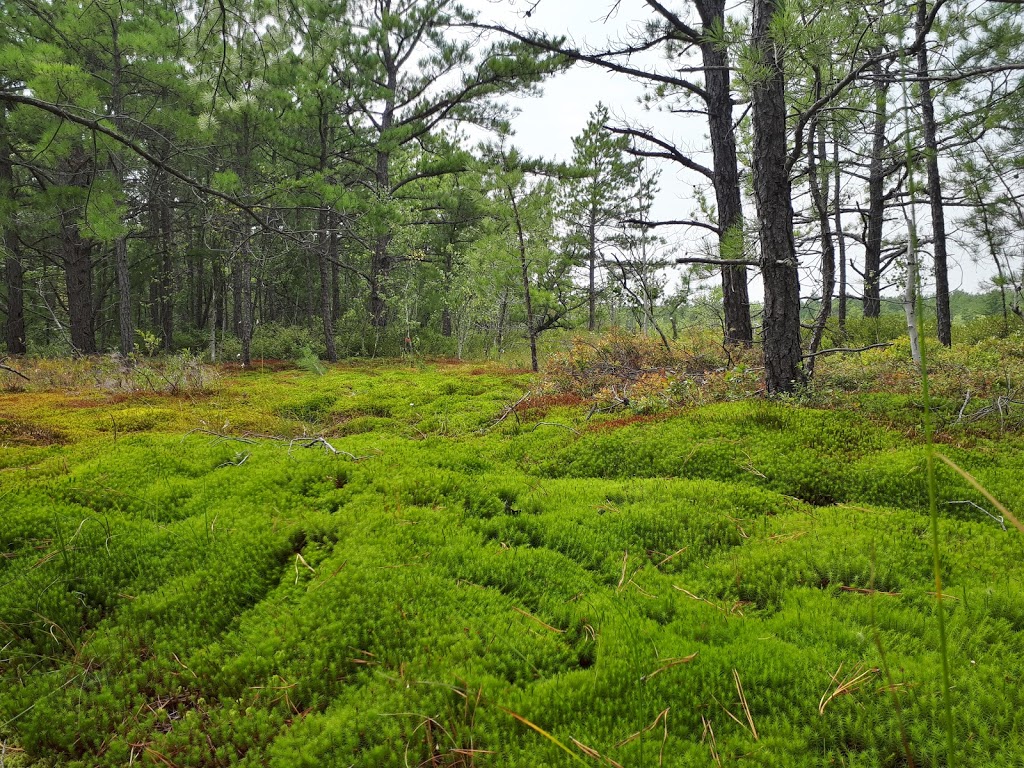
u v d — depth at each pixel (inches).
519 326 846.5
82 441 235.0
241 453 213.3
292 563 134.0
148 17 466.6
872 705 84.2
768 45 207.3
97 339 1019.3
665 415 239.3
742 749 80.4
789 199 228.2
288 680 97.8
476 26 364.5
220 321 1011.9
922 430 195.8
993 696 83.8
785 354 236.7
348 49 590.6
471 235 836.0
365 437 254.2
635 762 78.5
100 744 88.8
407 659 101.3
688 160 370.6
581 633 109.2
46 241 695.7
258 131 575.2
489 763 79.9
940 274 401.1
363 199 610.9
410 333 729.0
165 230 778.8
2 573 126.6
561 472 199.5
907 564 124.6
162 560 133.6
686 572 129.6
